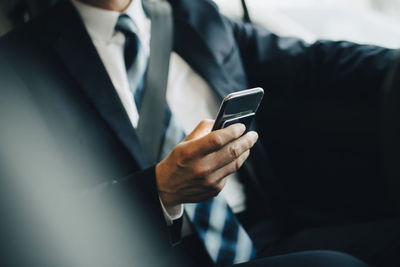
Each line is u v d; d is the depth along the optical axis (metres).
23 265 0.73
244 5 1.51
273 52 1.27
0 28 1.09
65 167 0.89
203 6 1.19
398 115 0.80
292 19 1.81
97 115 0.92
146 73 1.01
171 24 1.10
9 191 0.77
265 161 1.11
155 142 0.96
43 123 0.89
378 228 1.06
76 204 0.80
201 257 0.99
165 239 0.79
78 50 0.93
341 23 1.86
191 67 1.12
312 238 1.09
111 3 0.99
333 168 1.17
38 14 1.06
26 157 0.83
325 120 1.15
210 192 0.73
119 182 0.80
